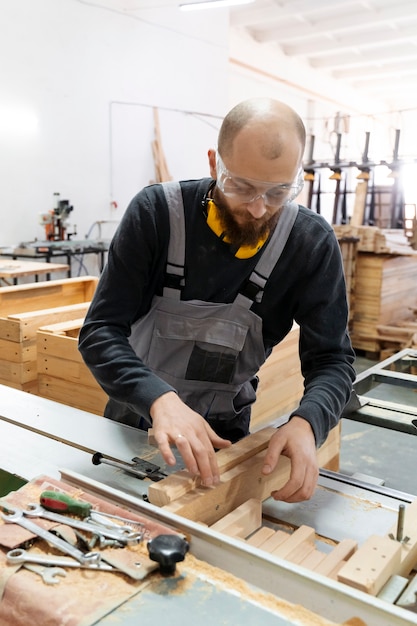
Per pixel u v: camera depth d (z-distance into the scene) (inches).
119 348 39.6
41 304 116.7
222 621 23.5
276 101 35.4
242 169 34.5
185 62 218.2
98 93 186.7
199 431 34.2
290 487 33.5
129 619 23.4
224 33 234.8
